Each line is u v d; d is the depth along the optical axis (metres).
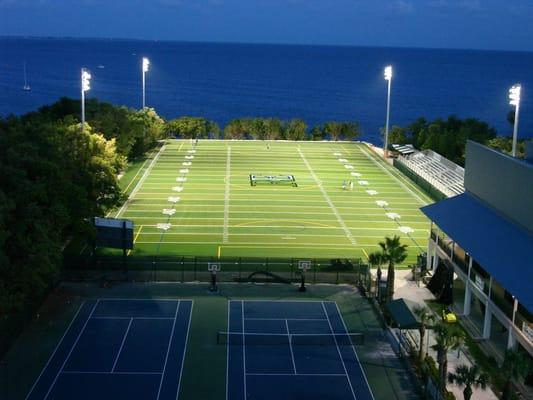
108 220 43.66
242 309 39.81
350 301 41.50
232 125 111.12
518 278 32.50
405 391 30.92
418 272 44.94
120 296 41.12
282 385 31.11
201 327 37.12
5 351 33.31
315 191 71.88
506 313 34.03
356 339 35.94
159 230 55.62
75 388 30.27
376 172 83.62
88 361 32.81
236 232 55.78
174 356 33.62
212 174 79.50
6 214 32.00
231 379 31.50
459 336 29.66
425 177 75.62
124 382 30.92
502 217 39.75
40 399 29.23
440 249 44.38
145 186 72.06
